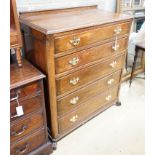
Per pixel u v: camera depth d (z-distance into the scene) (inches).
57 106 52.5
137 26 88.5
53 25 44.4
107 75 63.9
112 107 77.9
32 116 46.5
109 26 53.1
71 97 54.7
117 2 78.1
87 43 49.4
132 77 92.9
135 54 86.2
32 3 56.0
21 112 42.6
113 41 57.7
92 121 70.2
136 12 84.7
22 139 47.2
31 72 44.4
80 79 54.0
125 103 80.5
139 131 66.1
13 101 40.8
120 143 61.3
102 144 60.8
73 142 61.3
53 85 47.8
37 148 52.7
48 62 43.9
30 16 54.7
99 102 67.6
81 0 67.2
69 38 44.4
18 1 53.3
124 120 71.0
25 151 49.6
